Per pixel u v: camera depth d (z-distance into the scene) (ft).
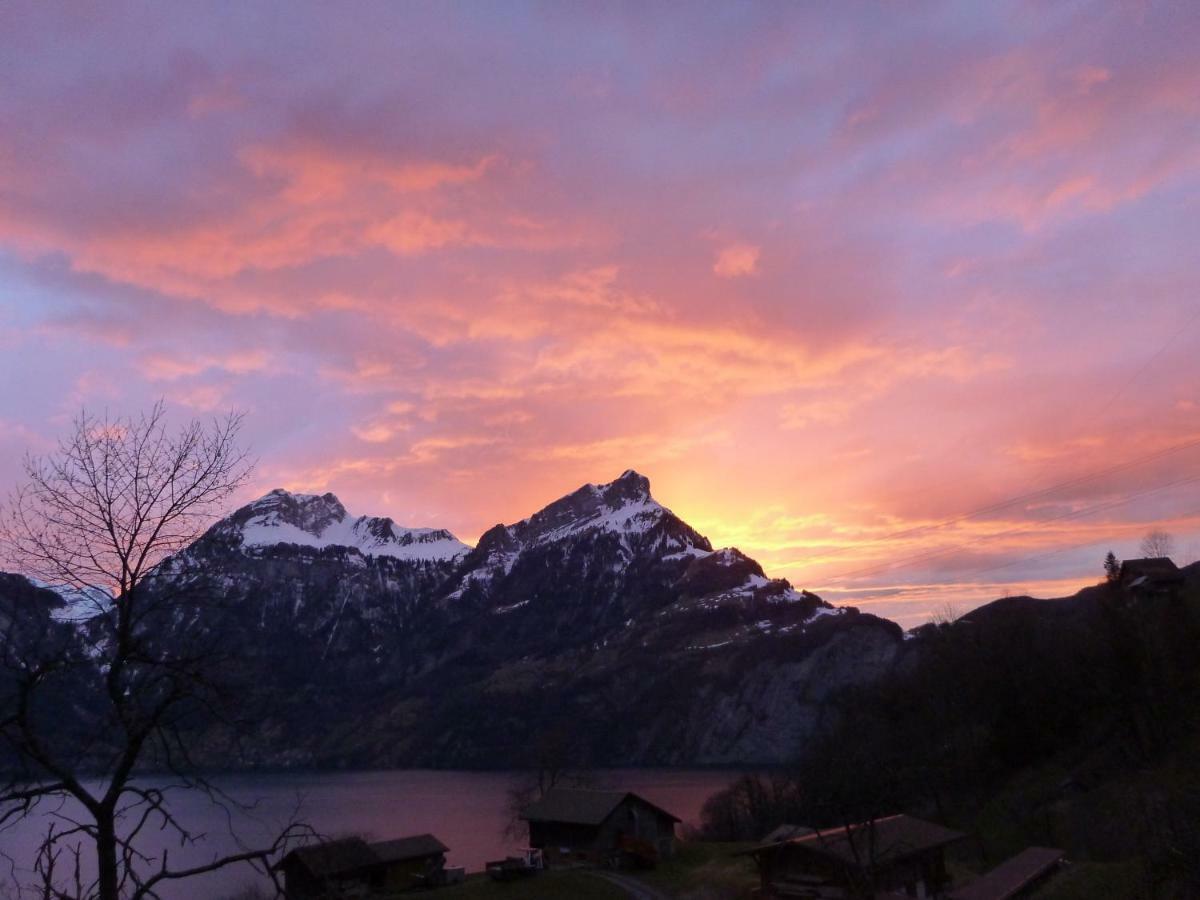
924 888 167.12
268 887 144.66
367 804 490.08
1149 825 124.98
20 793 33.96
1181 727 212.84
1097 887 127.65
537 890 196.95
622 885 202.69
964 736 294.46
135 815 189.88
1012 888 140.77
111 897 34.65
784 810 306.55
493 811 450.71
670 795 479.00
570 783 389.39
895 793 214.28
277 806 256.73
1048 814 208.13
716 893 184.75
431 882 202.39
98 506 39.24
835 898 153.58
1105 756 232.73
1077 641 282.36
